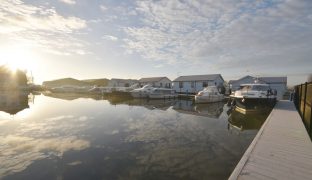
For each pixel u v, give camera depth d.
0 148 9.15
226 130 12.59
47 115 18.53
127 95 38.59
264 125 10.03
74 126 13.80
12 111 21.09
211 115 18.81
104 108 23.95
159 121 15.66
